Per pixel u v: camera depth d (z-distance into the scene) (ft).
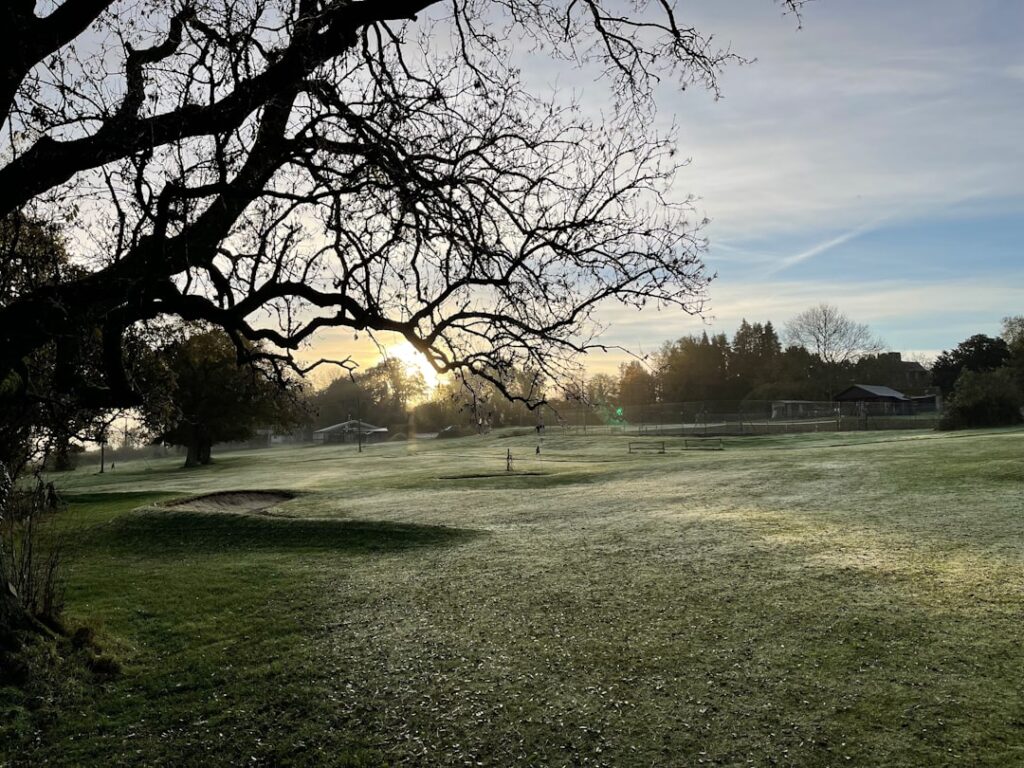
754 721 22.79
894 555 43.16
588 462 145.38
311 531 65.72
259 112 20.17
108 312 20.34
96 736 23.24
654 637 31.35
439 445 240.73
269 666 29.68
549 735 22.61
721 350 348.59
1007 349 281.74
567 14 24.81
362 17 19.83
